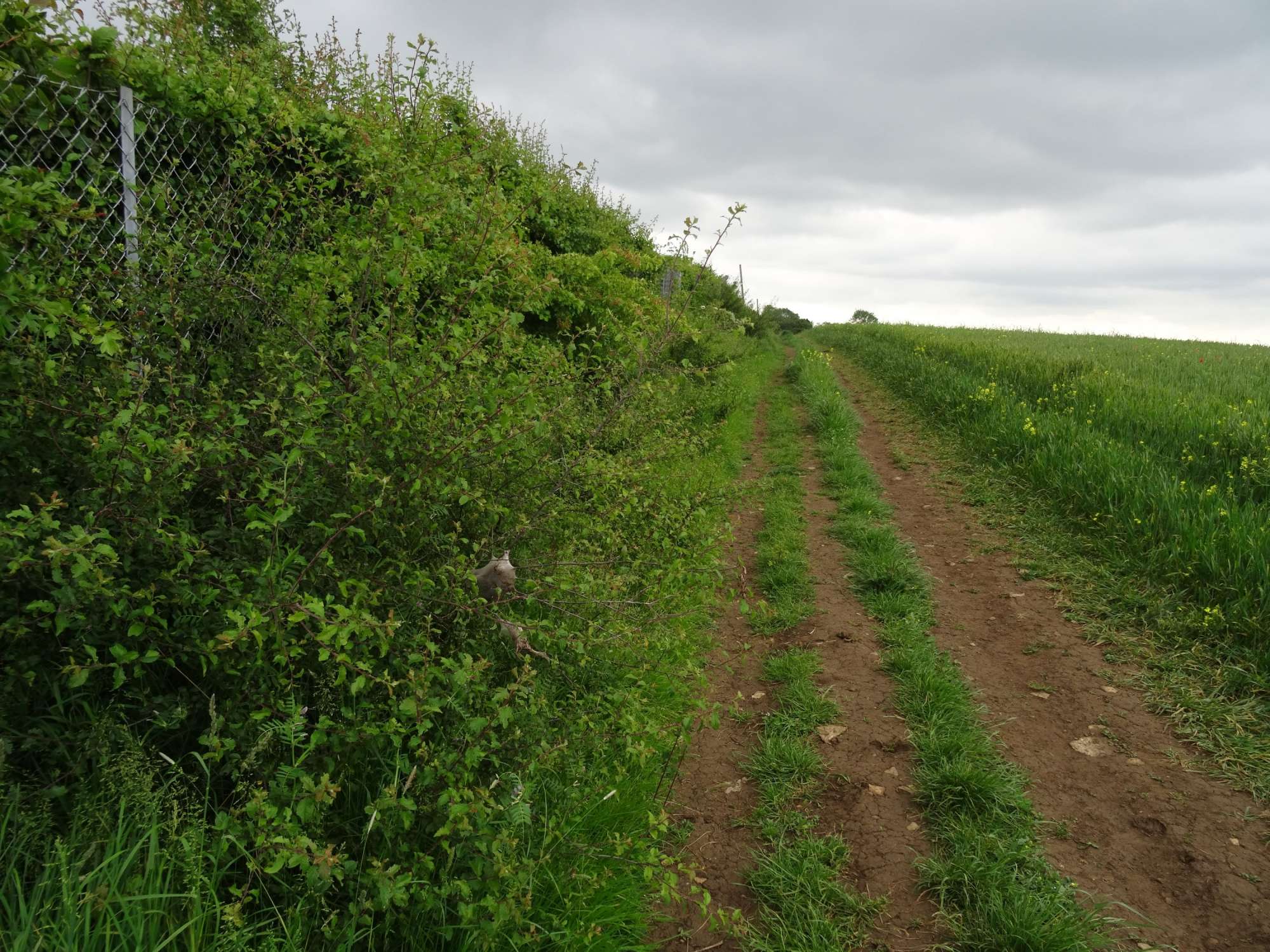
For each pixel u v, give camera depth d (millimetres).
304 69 7879
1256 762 3551
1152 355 18547
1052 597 5492
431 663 2398
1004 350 16547
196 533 2504
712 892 2855
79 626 2062
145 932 1752
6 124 3100
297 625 2318
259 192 3789
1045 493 7422
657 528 4180
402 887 1919
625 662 3629
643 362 4117
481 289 3438
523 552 3441
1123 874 2930
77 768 1938
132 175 3645
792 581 5777
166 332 2844
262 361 2859
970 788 3320
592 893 2496
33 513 2105
